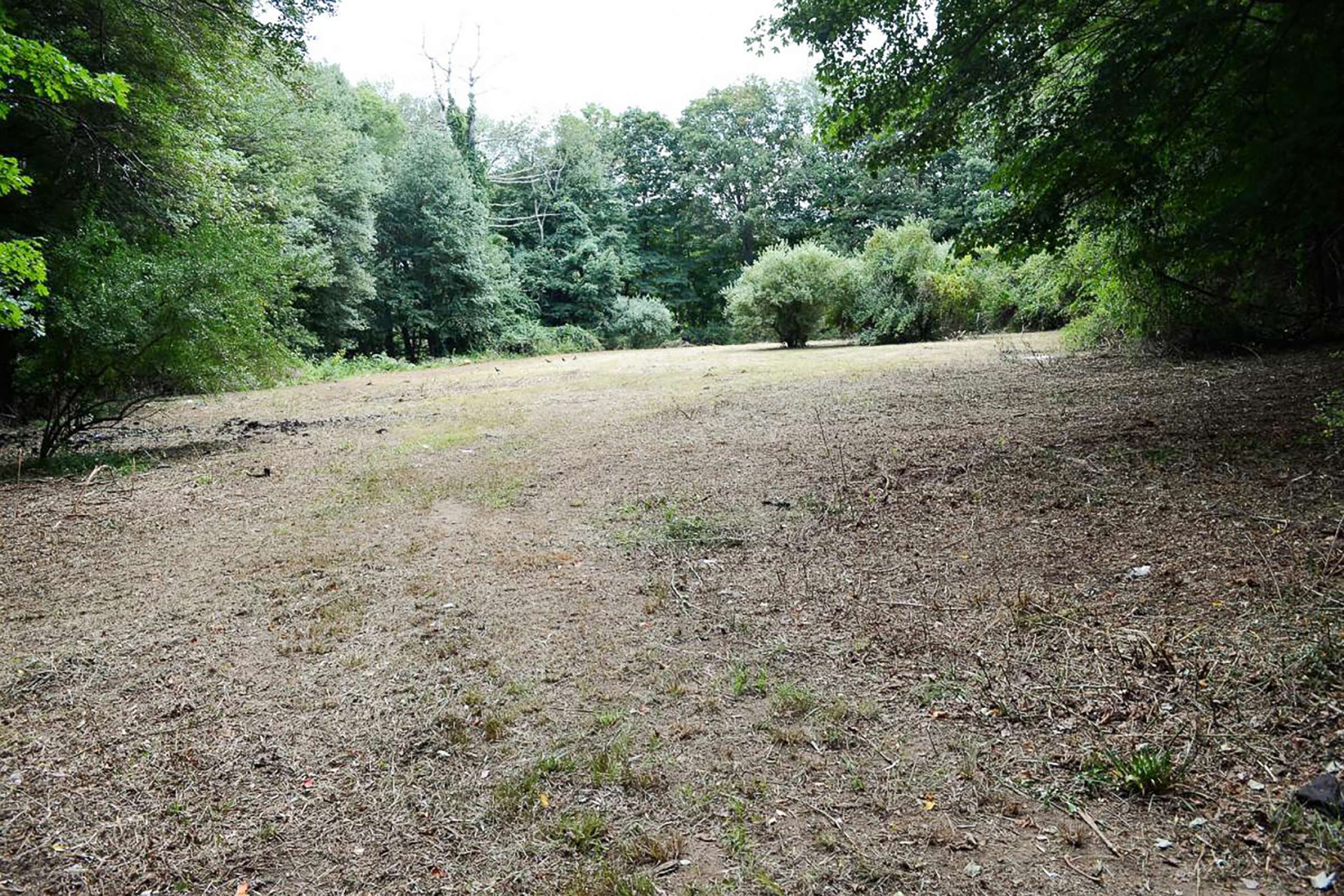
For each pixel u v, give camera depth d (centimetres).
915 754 210
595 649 289
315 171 1939
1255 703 209
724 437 672
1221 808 176
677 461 590
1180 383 687
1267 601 259
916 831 179
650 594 339
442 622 320
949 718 225
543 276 3481
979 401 720
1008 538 357
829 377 1069
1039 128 582
